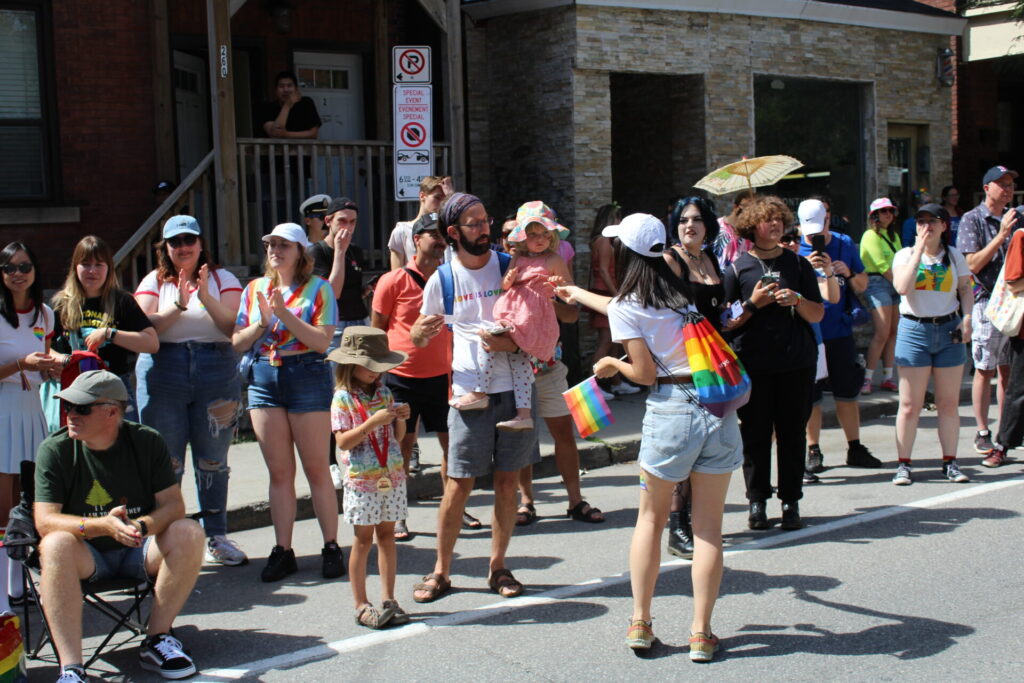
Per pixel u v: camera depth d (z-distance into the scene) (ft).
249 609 18.51
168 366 20.35
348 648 16.57
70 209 34.63
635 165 44.09
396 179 28.58
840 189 44.88
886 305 35.42
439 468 26.89
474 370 18.37
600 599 18.51
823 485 25.96
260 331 19.67
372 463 17.10
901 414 25.62
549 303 18.24
